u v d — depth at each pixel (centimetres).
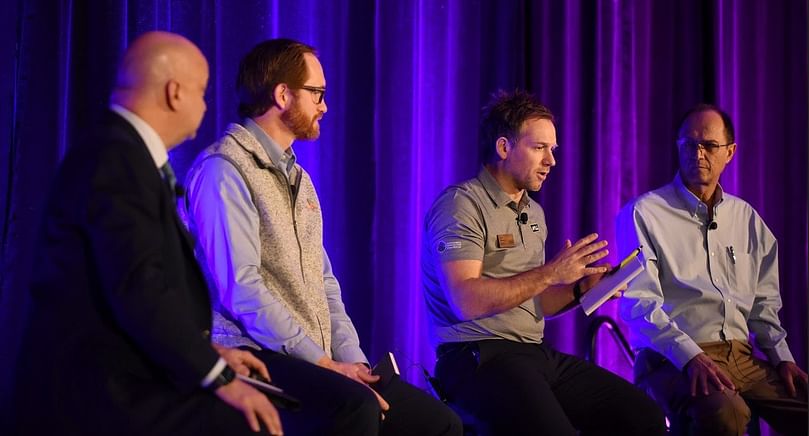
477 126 612
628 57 657
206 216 395
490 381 441
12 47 485
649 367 513
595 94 644
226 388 306
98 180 297
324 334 418
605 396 461
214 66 534
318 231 429
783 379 515
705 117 533
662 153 670
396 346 581
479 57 614
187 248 322
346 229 571
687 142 534
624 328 650
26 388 303
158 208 308
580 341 636
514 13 623
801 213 686
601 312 644
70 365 300
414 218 588
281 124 420
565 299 479
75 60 502
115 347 304
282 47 421
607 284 460
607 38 646
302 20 561
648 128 667
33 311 309
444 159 606
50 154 486
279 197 411
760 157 682
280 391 327
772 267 545
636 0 661
